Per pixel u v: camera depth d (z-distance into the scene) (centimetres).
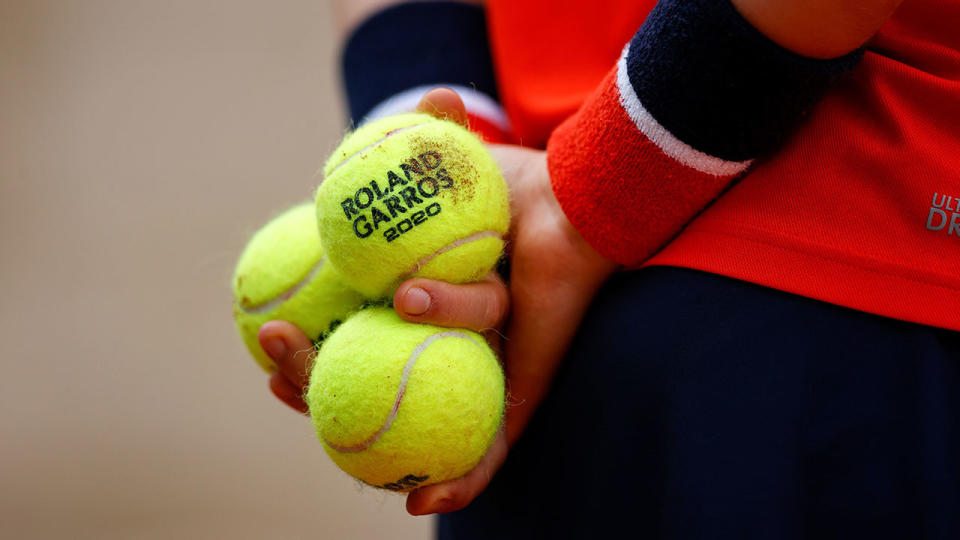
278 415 275
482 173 147
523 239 149
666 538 145
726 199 147
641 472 147
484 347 148
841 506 144
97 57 412
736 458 144
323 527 240
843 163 145
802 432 144
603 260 148
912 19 146
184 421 271
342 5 168
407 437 146
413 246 146
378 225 146
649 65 145
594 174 147
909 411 144
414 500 147
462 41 163
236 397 280
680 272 146
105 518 242
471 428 146
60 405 276
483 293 147
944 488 143
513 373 150
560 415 149
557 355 150
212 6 442
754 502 144
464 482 148
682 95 145
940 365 144
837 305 145
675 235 148
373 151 147
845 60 144
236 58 412
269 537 236
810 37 143
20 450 262
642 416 146
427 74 162
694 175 146
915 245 144
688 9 144
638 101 145
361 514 244
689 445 145
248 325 152
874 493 144
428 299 146
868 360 144
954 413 144
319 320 151
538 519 151
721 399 145
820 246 145
